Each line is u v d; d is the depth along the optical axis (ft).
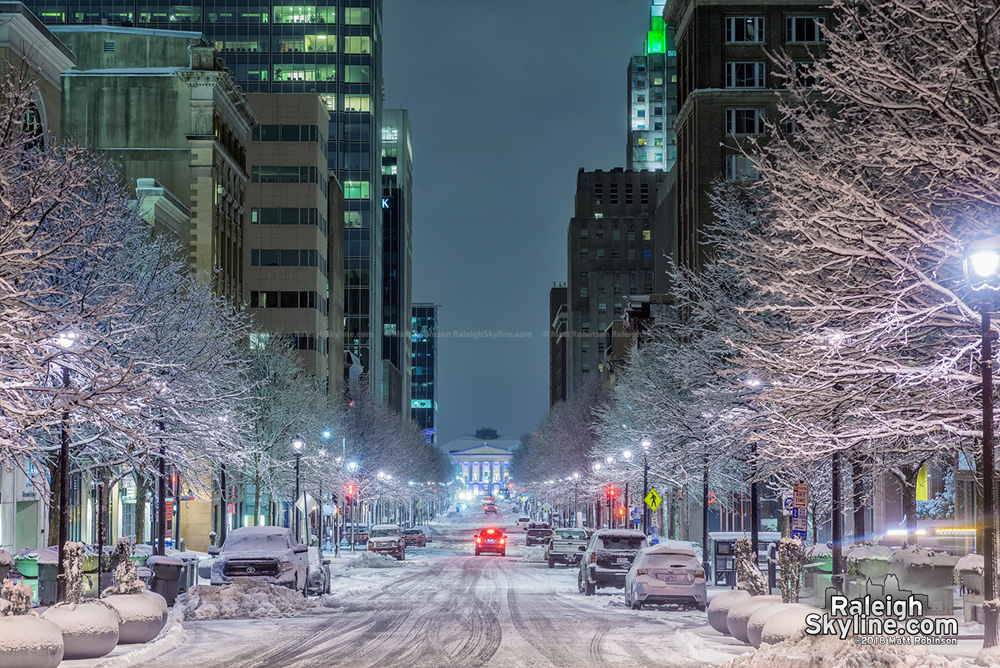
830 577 79.56
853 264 66.18
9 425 69.36
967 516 128.47
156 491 149.38
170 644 64.95
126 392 70.79
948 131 62.34
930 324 63.82
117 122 236.02
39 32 167.94
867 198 61.11
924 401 65.46
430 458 653.71
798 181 69.21
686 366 133.18
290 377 246.88
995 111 61.93
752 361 69.10
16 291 66.85
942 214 66.39
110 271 106.73
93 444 104.53
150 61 246.68
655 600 89.76
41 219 69.36
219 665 56.49
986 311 49.55
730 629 63.93
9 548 144.97
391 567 179.93
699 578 90.43
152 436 104.73
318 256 364.17
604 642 67.00
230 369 138.21
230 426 117.91
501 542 229.04
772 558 104.17
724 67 272.31
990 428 49.19
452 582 137.69
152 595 68.59
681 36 297.33
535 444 514.27
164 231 212.43
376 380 576.20
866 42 66.03
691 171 279.08
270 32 526.57
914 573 74.64
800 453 67.21
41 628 48.93
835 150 70.74
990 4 60.03
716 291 132.36
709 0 271.69
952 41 63.57
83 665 53.62
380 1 592.60
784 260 70.54
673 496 206.18
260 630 75.82
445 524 555.69
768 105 269.64
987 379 49.26
